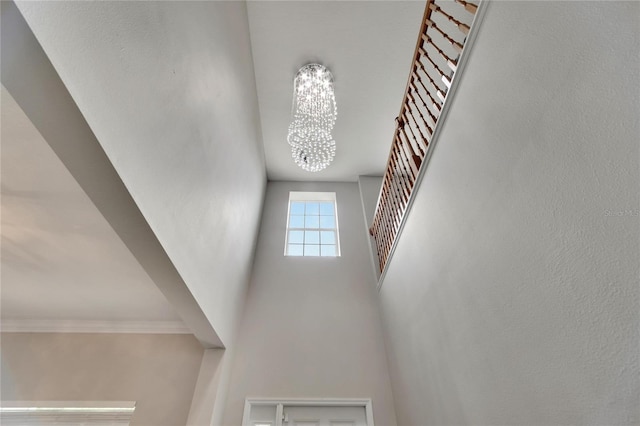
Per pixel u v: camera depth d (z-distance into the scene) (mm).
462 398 1843
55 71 1023
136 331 3496
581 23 996
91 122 1198
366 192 5883
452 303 1965
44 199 2051
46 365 3219
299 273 4805
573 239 1021
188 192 2199
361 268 4906
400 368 3215
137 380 3168
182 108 2027
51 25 1020
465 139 1757
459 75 1802
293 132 4535
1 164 1806
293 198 6203
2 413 2951
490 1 1500
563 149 1055
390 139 5488
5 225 2266
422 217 2480
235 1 3395
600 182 922
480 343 1637
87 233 2342
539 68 1168
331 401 3451
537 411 1204
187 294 2320
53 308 3303
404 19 3930
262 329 4039
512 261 1347
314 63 4352
